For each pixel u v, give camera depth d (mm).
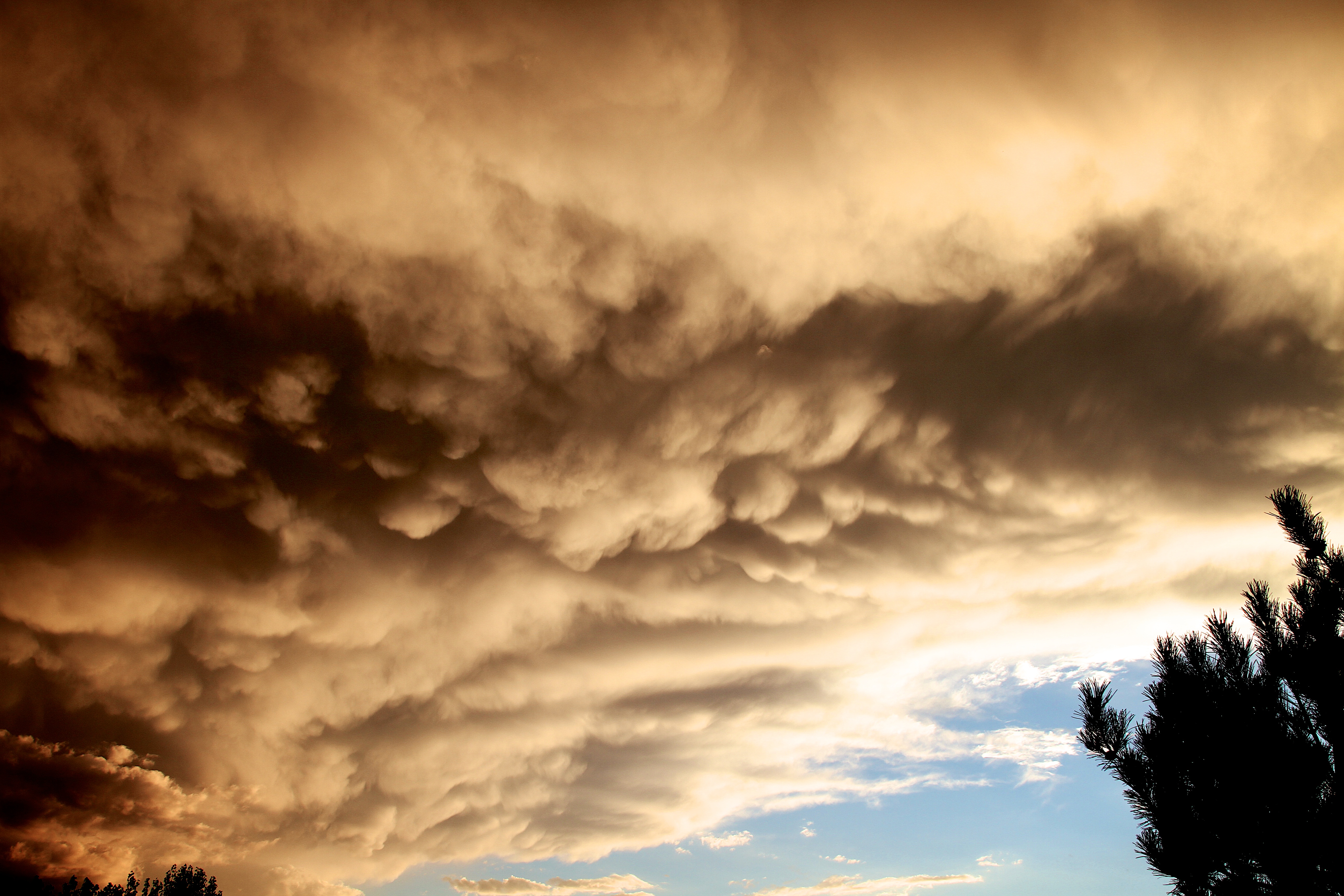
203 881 24500
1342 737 6219
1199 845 6219
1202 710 6570
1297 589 7156
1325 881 5770
